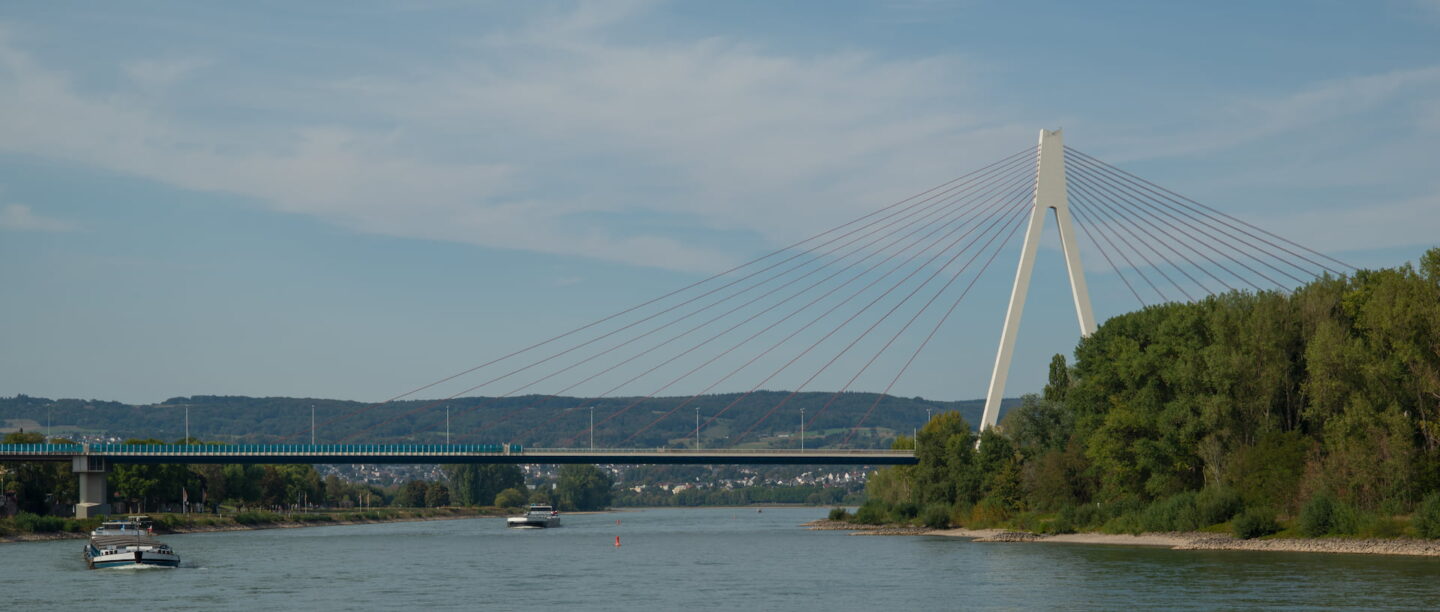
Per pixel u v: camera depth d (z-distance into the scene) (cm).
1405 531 10975
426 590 9894
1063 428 16675
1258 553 11300
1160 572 9875
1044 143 18262
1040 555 12300
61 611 8538
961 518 18175
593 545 16788
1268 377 12744
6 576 11312
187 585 10388
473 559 13662
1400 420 11375
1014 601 8456
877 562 12256
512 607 8662
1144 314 14988
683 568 11969
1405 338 11400
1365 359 11650
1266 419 12912
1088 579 9588
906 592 9225
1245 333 12925
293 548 16300
